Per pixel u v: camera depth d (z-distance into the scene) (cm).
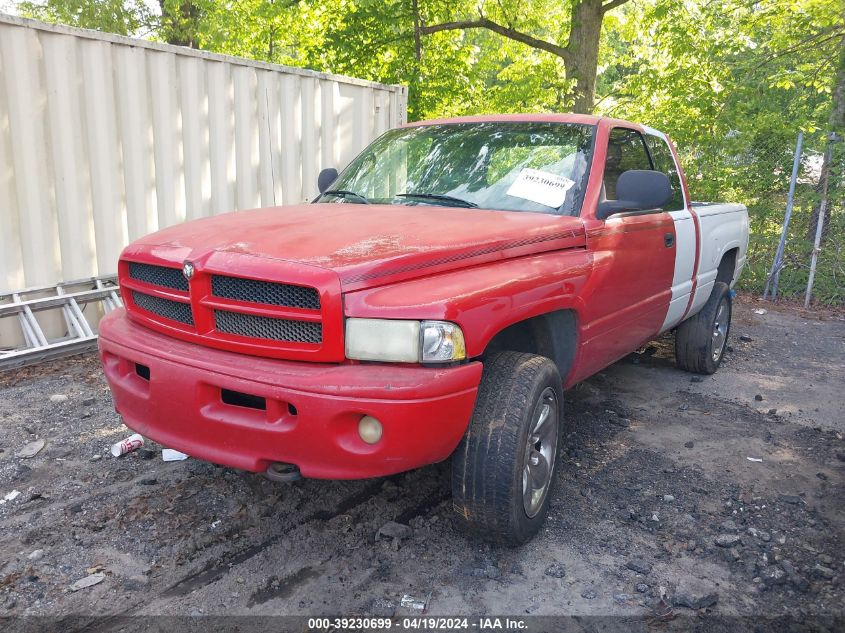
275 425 256
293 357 258
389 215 331
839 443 453
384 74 1382
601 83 2450
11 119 524
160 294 293
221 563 290
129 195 611
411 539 311
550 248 326
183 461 381
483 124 427
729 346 723
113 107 583
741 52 1156
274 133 729
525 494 296
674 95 1138
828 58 1059
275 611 260
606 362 407
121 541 304
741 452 432
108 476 364
